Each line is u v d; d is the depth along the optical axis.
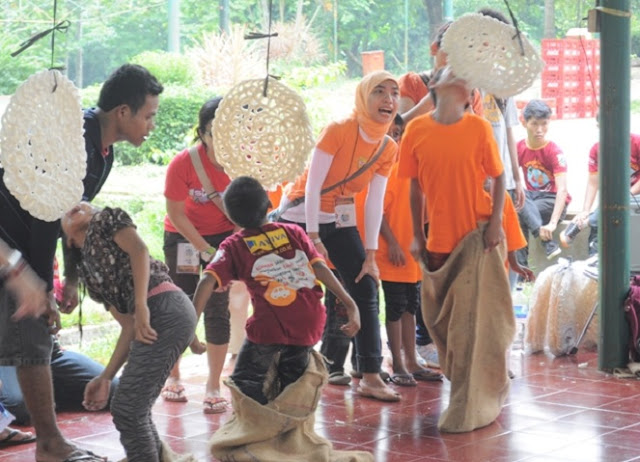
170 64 20.62
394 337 7.14
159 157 17.81
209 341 6.52
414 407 6.57
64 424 6.16
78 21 24.42
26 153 4.58
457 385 6.10
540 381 7.22
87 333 8.84
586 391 6.93
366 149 6.49
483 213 6.17
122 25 28.86
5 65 25.20
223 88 20.02
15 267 3.97
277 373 5.36
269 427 5.25
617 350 7.44
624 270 7.45
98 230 4.80
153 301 4.85
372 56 23.88
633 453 5.55
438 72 6.36
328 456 5.29
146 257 4.77
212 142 5.87
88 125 5.15
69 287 5.16
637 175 9.50
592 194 9.97
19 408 6.05
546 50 21.73
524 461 5.44
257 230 5.37
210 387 6.54
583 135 18.95
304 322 5.32
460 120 6.08
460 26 5.91
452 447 5.71
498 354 6.18
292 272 5.33
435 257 6.24
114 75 5.24
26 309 3.98
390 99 6.39
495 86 5.91
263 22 27.75
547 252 10.01
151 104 5.27
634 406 6.52
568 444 5.73
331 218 6.64
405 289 7.11
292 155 5.71
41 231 4.96
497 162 6.07
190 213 6.53
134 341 4.84
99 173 5.24
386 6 29.78
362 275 6.64
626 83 7.35
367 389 6.77
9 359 5.13
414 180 6.26
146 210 13.72
